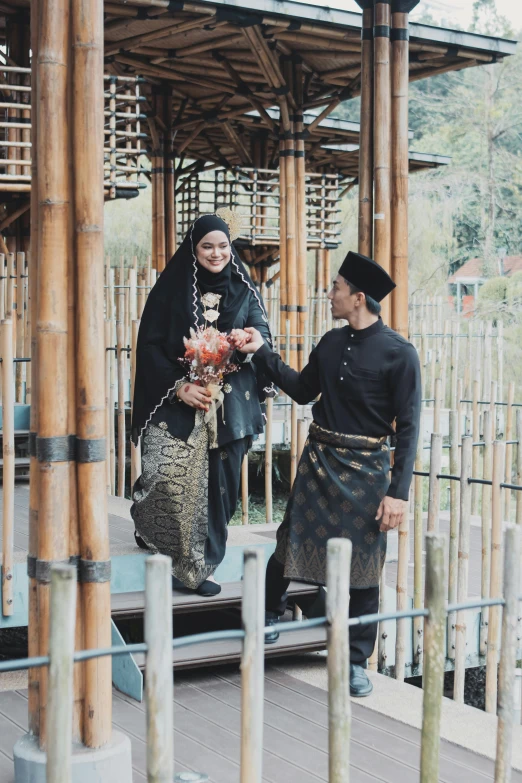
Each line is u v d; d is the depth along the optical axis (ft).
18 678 13.20
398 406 11.90
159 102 47.62
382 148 15.06
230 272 12.93
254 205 48.26
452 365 33.37
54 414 9.26
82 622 9.52
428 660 7.48
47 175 9.16
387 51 14.99
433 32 34.86
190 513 12.88
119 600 13.21
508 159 105.60
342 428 12.21
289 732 11.43
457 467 14.12
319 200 50.60
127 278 29.99
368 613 12.47
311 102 43.65
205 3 32.35
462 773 10.48
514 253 105.19
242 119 50.31
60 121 9.19
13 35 34.12
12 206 35.04
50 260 9.20
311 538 12.34
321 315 41.93
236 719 11.76
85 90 9.19
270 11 33.35
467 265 104.99
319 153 57.67
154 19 32.86
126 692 12.48
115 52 37.42
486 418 16.28
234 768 10.38
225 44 37.37
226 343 12.46
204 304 12.71
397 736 11.41
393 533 15.64
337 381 12.16
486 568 16.05
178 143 56.59
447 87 109.70
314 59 41.83
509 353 75.92
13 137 32.48
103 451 9.48
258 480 42.29
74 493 9.46
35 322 9.46
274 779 10.16
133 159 30.35
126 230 82.74
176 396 12.82
